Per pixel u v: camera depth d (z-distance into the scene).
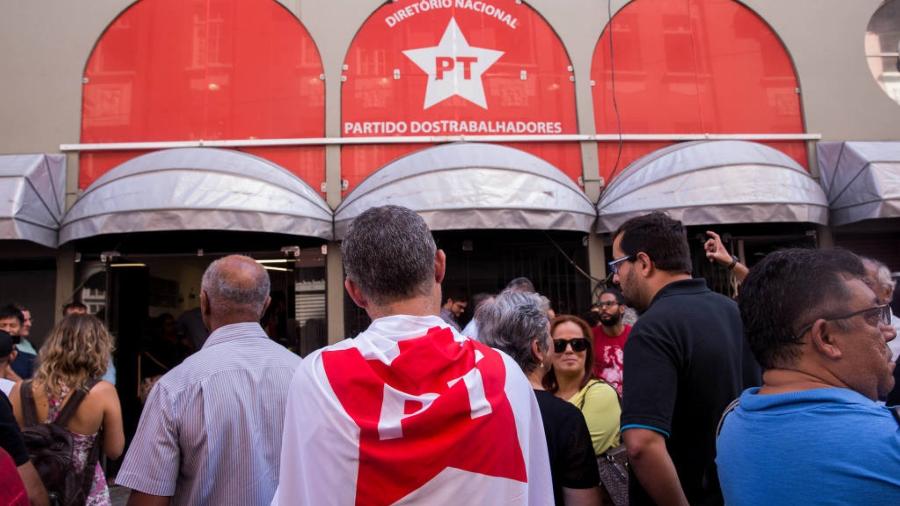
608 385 3.03
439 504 1.24
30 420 3.07
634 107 7.70
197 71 7.31
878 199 6.77
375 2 7.52
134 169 6.35
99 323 3.30
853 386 1.33
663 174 6.79
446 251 7.61
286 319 7.46
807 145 7.73
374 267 1.49
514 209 6.36
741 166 6.69
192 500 2.05
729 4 7.93
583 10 7.78
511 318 2.33
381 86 7.43
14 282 7.36
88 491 3.07
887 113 7.86
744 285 1.53
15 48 7.25
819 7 7.98
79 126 7.14
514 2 7.71
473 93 7.52
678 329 2.09
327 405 1.33
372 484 1.25
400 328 1.43
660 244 2.35
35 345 7.21
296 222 6.43
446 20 7.60
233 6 7.43
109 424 3.21
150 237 7.32
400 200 6.38
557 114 7.60
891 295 3.29
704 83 7.79
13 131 7.09
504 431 1.34
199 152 6.64
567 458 2.08
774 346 1.40
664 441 2.04
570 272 7.57
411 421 1.27
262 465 2.12
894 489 1.10
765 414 1.34
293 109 7.34
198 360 2.20
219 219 6.09
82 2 7.34
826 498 1.15
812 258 1.40
